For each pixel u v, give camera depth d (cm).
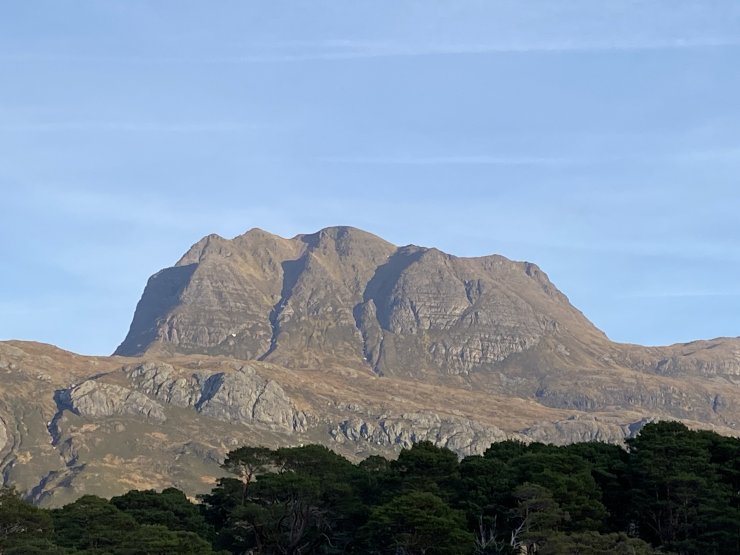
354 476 18700
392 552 16462
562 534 14912
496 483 16975
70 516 16975
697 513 16838
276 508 17375
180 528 17638
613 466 18550
